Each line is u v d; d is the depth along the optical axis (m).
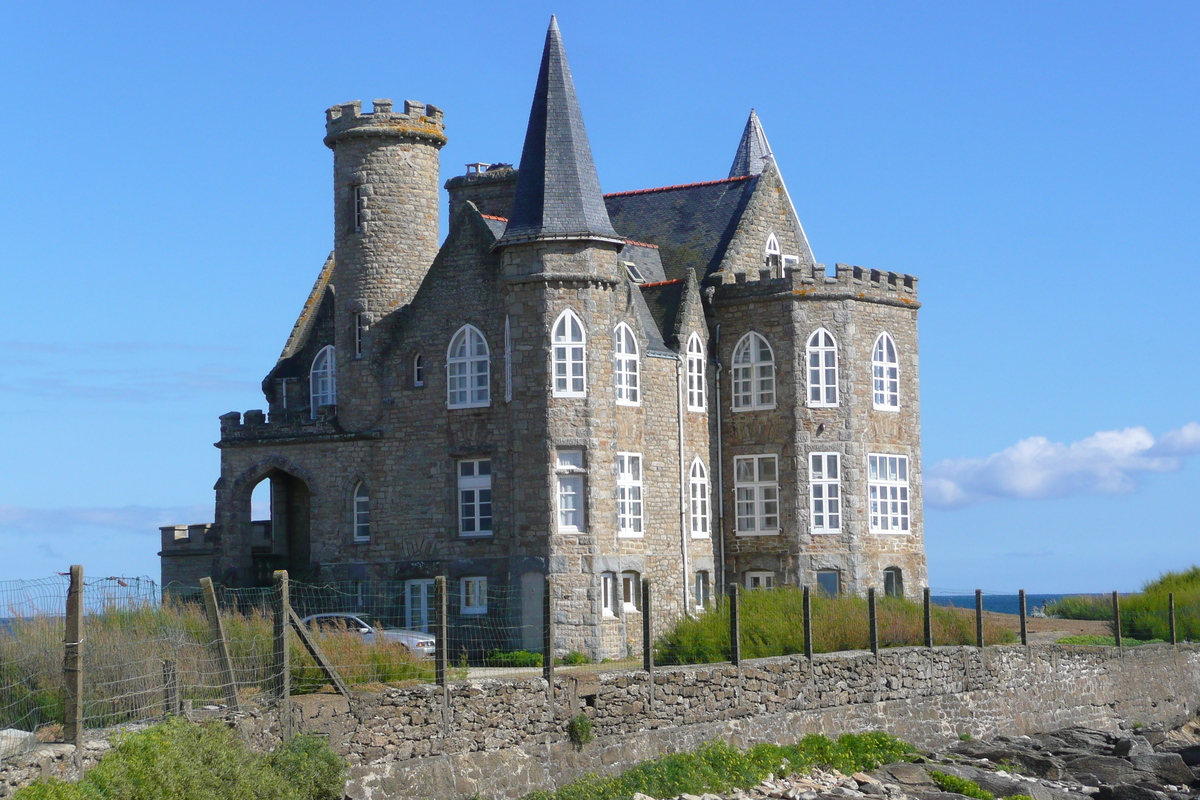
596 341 49.03
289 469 53.97
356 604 51.94
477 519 50.91
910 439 56.91
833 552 54.16
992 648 43.16
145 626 25.66
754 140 84.94
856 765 36.25
